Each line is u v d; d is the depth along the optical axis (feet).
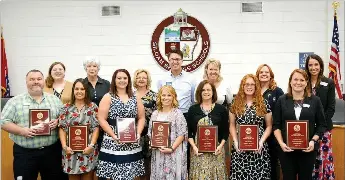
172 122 12.80
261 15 21.30
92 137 12.82
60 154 13.24
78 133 12.61
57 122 12.84
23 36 21.76
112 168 12.44
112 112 12.61
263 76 14.11
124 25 21.52
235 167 12.81
